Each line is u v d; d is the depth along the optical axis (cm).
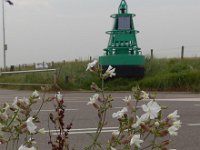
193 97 1616
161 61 2442
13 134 274
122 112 257
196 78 2055
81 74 2184
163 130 243
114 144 260
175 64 2336
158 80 2044
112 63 2030
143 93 271
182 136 830
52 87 360
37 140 743
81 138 800
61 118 280
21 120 259
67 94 1780
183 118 1052
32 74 2288
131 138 245
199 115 1101
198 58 2523
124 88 1956
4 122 255
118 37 2098
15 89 2183
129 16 2105
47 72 2292
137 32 2141
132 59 2047
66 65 2389
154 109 237
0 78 2638
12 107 266
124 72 2039
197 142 786
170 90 2006
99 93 305
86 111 1159
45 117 984
